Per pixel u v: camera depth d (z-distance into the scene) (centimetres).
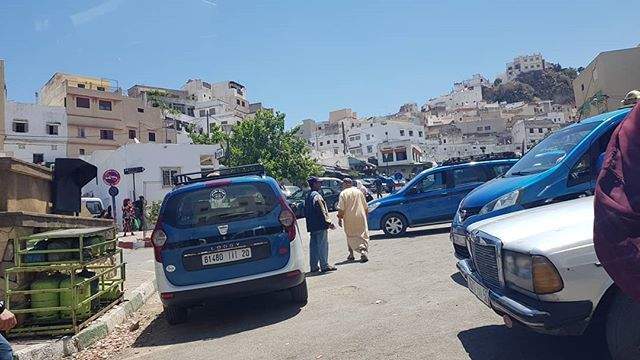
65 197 785
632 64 3731
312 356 452
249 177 659
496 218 454
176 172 3503
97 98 5631
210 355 505
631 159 171
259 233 620
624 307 307
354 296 682
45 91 7350
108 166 3416
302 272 640
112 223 919
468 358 402
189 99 9275
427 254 945
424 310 557
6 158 621
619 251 167
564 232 342
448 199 1256
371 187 4144
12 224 606
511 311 349
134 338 621
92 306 674
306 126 12875
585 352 383
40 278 615
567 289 321
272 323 600
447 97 17612
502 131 12444
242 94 11112
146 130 6203
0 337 346
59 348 558
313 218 910
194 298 604
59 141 5231
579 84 4322
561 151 666
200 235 613
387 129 10331
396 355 427
